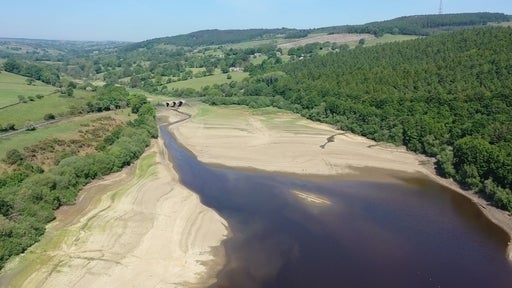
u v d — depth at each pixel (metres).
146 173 105.50
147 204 85.75
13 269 63.25
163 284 60.41
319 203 88.12
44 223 75.81
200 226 76.69
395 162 114.88
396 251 68.94
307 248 69.75
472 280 61.50
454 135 113.06
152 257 66.75
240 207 86.50
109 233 73.56
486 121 109.12
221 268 64.31
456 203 88.69
